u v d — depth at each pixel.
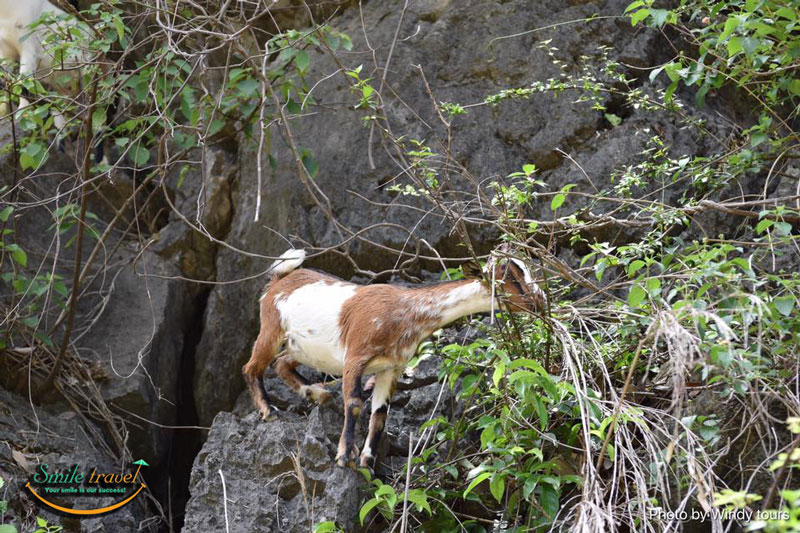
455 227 8.22
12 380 10.04
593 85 9.78
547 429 8.15
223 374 10.90
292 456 8.19
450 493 8.18
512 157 10.66
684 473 7.47
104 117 9.76
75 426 9.91
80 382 10.19
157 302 10.99
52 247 11.07
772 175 10.20
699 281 7.51
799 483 7.36
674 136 10.51
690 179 10.12
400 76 11.23
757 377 6.85
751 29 8.30
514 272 7.89
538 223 8.65
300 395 8.95
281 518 8.28
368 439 8.34
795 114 10.07
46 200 9.94
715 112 11.01
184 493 10.96
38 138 10.92
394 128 10.97
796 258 9.23
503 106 10.88
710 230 9.82
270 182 11.09
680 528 7.17
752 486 7.48
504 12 11.43
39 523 7.96
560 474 8.04
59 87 11.52
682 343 6.46
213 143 11.66
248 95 9.62
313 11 12.45
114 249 10.55
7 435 9.42
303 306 8.55
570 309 8.19
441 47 11.38
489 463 8.05
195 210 11.62
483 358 8.52
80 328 10.58
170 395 10.95
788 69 9.46
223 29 11.54
